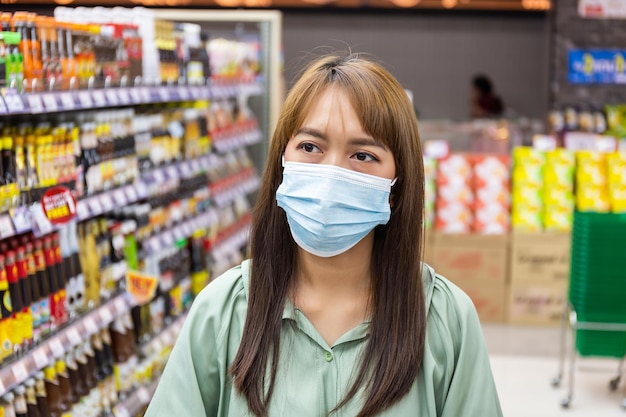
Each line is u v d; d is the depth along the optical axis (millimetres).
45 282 3111
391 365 1740
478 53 10922
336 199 1720
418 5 10414
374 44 10961
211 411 1866
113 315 3639
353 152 1754
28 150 3016
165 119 5043
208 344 1836
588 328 4426
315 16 10906
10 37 2822
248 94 7074
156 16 6453
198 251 5297
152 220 4574
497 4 10336
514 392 4652
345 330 1803
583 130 8828
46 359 2977
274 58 6996
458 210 6160
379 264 1819
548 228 6109
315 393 1742
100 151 3713
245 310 1843
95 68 3639
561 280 6090
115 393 3756
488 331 5973
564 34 9297
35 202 3025
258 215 1858
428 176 6195
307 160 1769
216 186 6277
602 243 4367
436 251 6148
